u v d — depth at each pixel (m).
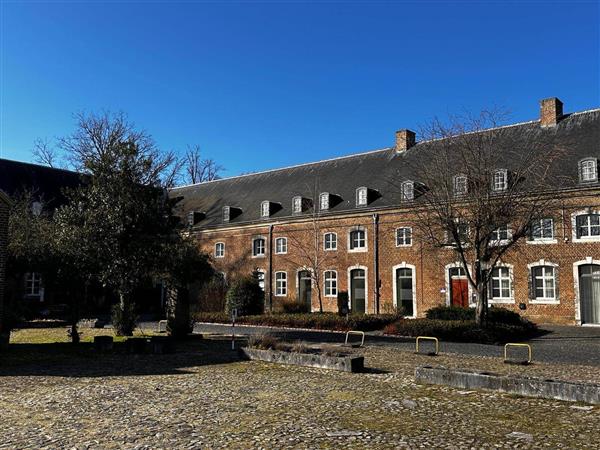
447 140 18.89
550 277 23.08
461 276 25.17
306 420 7.25
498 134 19.91
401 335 19.03
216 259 35.75
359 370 11.58
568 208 19.30
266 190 35.94
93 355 14.49
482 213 17.33
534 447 5.99
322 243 30.45
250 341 14.88
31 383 10.30
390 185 28.69
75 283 16.92
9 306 17.09
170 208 18.98
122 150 18.47
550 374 11.13
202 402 8.46
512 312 20.59
